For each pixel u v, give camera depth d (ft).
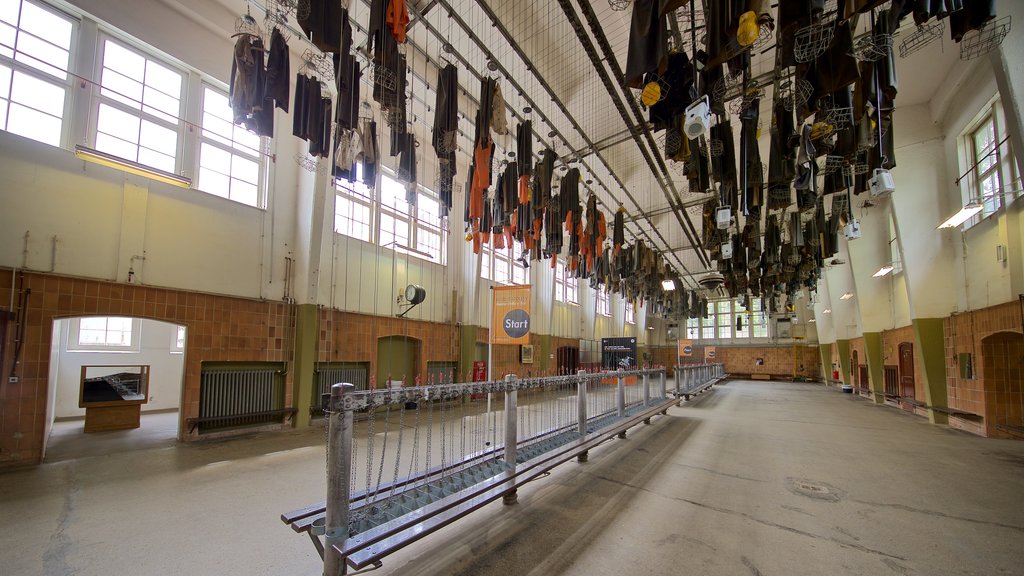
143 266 16.15
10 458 12.98
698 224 47.98
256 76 12.23
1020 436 20.06
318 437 18.33
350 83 11.16
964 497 11.23
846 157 12.34
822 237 27.73
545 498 10.50
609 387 24.18
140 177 16.21
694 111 9.52
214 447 16.24
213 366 18.25
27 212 13.61
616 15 18.72
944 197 24.04
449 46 15.24
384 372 26.55
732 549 7.94
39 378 13.60
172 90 17.81
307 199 21.27
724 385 61.62
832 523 9.32
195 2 17.97
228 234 18.90
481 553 7.57
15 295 13.23
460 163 32.73
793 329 79.20
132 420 19.74
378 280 25.86
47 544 7.94
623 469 13.33
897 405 33.04
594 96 23.58
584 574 6.89
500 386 9.04
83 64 15.31
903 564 7.52
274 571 7.02
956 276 23.79
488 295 36.45
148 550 7.72
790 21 7.93
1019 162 13.51
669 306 51.70
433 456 13.91
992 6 8.20
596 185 33.96
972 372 22.11
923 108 24.47
